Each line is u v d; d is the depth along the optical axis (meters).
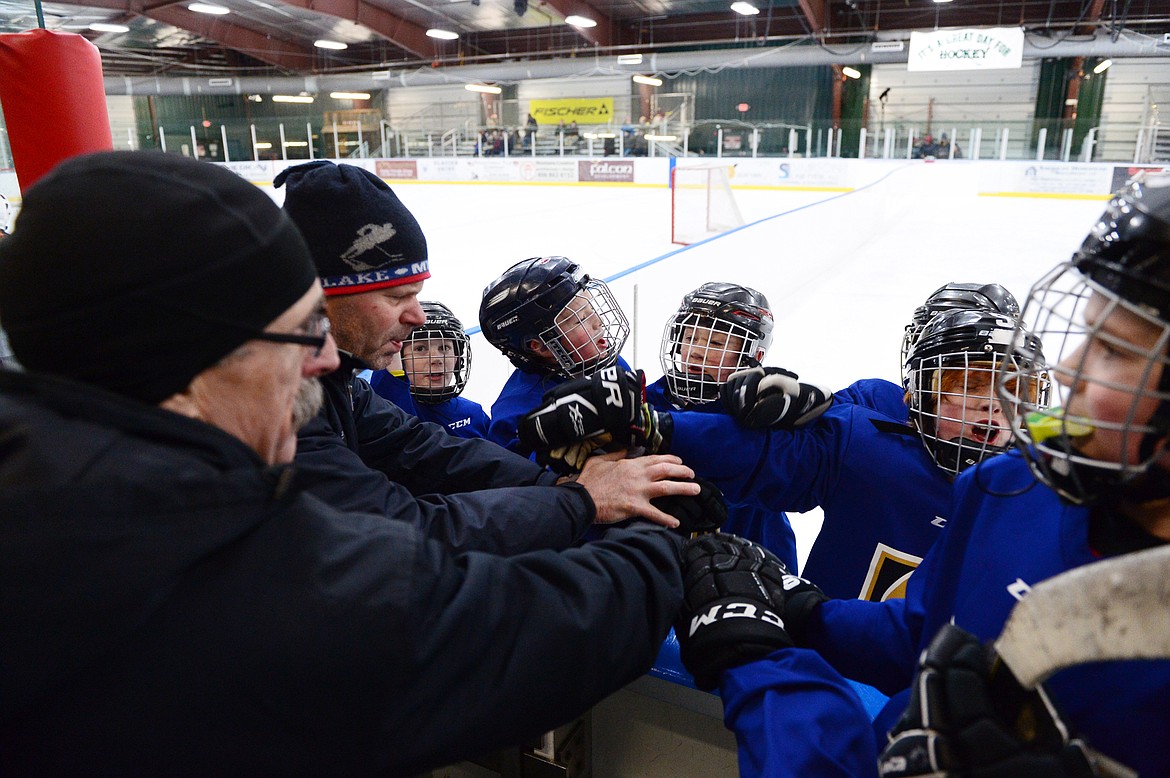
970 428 1.24
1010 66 17.31
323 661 0.62
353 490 1.03
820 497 1.41
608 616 0.77
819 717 0.80
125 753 0.59
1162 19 17.62
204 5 20.00
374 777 0.66
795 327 5.43
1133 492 0.59
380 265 1.25
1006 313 1.79
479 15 23.75
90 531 0.53
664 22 24.03
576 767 1.09
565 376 1.75
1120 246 0.55
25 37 1.93
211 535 0.58
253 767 0.62
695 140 17.55
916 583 0.94
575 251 9.34
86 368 0.60
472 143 19.98
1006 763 0.55
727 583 0.95
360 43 27.56
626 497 1.12
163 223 0.59
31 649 0.54
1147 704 0.60
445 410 2.18
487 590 0.72
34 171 2.04
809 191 14.77
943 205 12.23
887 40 20.41
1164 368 0.53
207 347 0.61
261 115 26.84
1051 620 0.52
